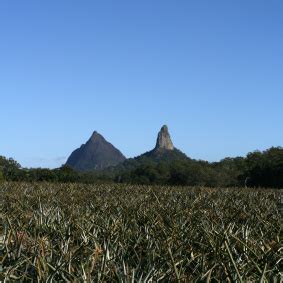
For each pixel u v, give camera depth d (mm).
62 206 13352
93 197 18031
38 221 9328
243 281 5203
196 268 5863
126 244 7273
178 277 5270
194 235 7938
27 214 11023
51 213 10328
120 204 14258
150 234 7879
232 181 112812
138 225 9867
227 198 18109
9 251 6316
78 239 7926
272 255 5852
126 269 5648
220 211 12477
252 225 9594
